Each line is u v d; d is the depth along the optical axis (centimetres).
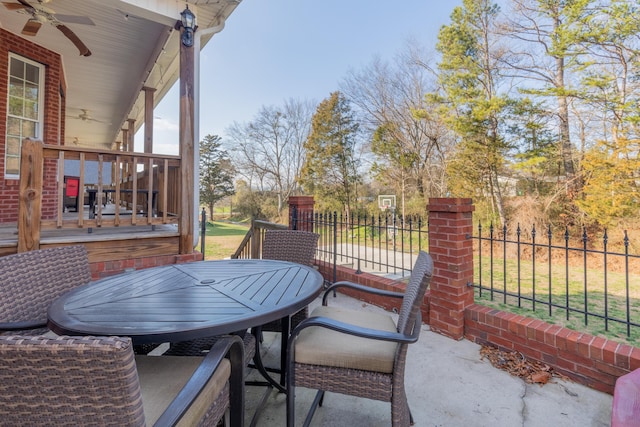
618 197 786
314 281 194
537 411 187
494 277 531
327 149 1717
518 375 225
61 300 160
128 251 335
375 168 1531
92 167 734
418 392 207
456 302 283
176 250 367
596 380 208
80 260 206
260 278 202
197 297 163
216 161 2503
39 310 176
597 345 209
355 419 182
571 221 914
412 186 1420
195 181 390
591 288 450
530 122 991
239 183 2322
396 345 158
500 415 184
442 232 294
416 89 1389
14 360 71
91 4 403
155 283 190
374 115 1541
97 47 516
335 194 1706
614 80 855
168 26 429
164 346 272
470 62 1104
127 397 75
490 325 267
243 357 140
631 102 824
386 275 446
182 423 99
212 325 127
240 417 139
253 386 217
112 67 587
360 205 1628
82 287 183
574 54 903
